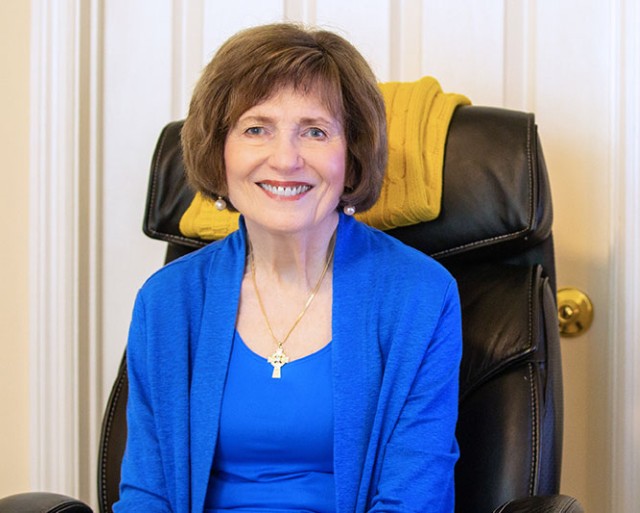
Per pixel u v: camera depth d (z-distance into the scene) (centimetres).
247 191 147
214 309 153
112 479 169
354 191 153
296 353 150
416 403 147
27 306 224
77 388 221
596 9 204
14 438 227
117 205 224
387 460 145
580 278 209
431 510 142
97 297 225
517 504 135
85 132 221
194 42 221
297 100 143
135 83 222
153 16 222
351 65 147
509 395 157
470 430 158
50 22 216
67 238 219
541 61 208
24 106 221
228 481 151
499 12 209
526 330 160
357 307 150
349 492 144
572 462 212
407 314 148
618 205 203
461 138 172
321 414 146
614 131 203
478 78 211
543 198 167
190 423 151
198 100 149
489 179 168
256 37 145
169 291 156
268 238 152
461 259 173
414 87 178
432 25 212
